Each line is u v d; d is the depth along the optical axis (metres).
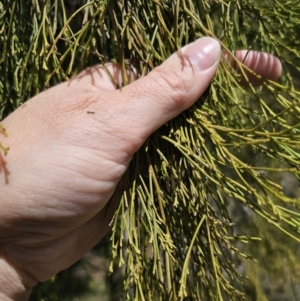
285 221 0.34
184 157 0.37
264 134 0.35
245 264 0.65
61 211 0.38
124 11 0.38
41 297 0.56
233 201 0.65
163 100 0.36
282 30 0.48
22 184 0.37
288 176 0.69
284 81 0.53
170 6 0.39
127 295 0.36
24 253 0.41
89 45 0.38
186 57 0.36
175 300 0.36
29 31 0.41
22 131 0.38
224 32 0.40
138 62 0.38
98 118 0.36
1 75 0.43
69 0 0.42
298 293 0.74
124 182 0.37
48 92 0.38
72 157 0.36
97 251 0.69
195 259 0.38
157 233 0.37
